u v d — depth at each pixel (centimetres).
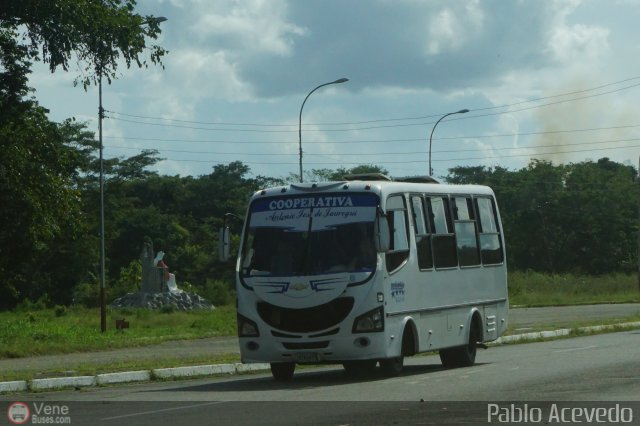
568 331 3856
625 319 4538
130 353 3406
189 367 2533
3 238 4766
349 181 2320
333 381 2212
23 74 4494
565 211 11094
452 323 2542
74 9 4075
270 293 2202
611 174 11500
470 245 2698
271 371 2439
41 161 4828
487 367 2444
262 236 2273
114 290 9581
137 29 4269
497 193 11538
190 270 11719
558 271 11062
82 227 5147
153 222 12069
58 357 3297
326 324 2169
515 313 5869
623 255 11119
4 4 4059
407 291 2317
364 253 2200
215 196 14312
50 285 9831
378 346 2169
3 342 3734
